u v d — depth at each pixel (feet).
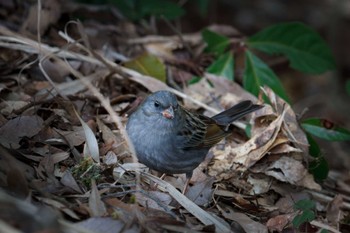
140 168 32.76
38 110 34.60
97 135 34.17
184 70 44.01
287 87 66.28
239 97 40.81
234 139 38.70
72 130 33.58
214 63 42.73
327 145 51.75
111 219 25.90
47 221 22.81
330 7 71.41
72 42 38.06
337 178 41.81
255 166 35.09
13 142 30.81
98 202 27.14
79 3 46.47
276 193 35.09
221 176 34.71
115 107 37.83
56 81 38.52
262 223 31.63
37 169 29.35
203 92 40.98
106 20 47.03
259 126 36.73
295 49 44.04
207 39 43.86
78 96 36.94
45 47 37.78
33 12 41.86
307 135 36.99
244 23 66.85
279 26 43.70
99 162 30.96
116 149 32.94
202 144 33.19
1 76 37.65
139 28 48.26
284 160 35.29
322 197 35.68
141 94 39.47
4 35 39.37
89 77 38.50
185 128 32.45
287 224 31.04
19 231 22.41
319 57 44.06
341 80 68.49
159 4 47.34
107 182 30.25
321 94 66.18
